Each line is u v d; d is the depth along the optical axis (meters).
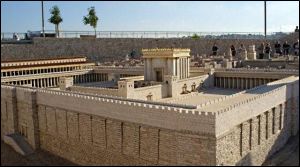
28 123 40.81
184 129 25.66
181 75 60.59
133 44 96.69
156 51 59.22
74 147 35.06
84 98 33.22
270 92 33.06
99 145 32.31
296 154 34.03
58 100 36.47
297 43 70.31
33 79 63.00
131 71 68.88
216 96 52.84
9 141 41.31
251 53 72.75
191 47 99.19
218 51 96.88
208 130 24.39
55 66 69.88
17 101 42.97
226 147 25.67
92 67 76.12
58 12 93.12
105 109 31.28
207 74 62.41
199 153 25.06
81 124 33.94
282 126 36.59
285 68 59.94
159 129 27.27
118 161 30.75
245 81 59.94
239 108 27.31
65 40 85.25
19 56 75.88
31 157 38.31
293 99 39.25
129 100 32.28
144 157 28.64
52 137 37.97
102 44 91.69
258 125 31.17
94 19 98.50
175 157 26.47
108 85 62.59
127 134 29.77
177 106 29.41
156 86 50.69
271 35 91.25
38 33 91.94
